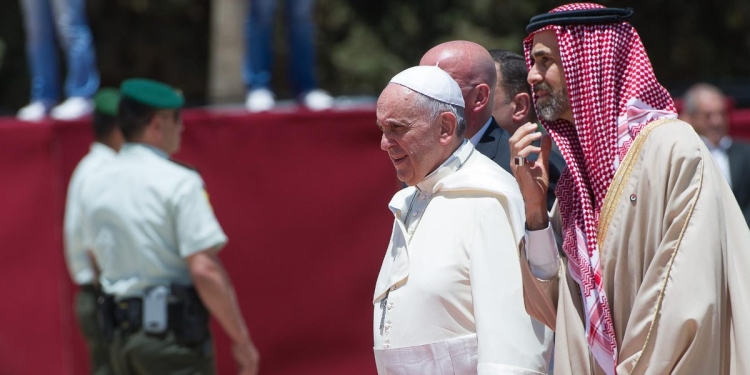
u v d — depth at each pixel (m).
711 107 23.70
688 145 9.72
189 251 17.19
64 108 24.28
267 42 24.19
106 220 17.50
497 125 13.52
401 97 11.10
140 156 17.58
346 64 50.12
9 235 22.72
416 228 11.27
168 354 17.11
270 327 22.25
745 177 23.38
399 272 11.16
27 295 22.81
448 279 10.80
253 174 22.28
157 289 17.22
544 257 10.48
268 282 22.28
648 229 9.77
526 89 14.30
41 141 22.69
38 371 22.86
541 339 10.68
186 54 52.12
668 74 53.16
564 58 10.38
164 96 17.73
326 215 22.39
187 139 22.19
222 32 36.09
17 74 49.72
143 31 50.97
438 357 10.81
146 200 17.28
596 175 10.32
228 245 22.19
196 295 17.50
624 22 10.56
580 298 10.55
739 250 9.80
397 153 11.24
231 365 22.78
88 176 18.08
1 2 49.47
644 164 9.87
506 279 10.60
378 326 11.41
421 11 51.31
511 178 11.37
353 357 22.45
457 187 11.03
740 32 53.41
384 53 50.84
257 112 22.30
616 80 10.41
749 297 9.69
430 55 13.31
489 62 13.33
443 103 11.16
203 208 17.42
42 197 22.72
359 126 22.50
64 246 22.80
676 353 9.44
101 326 17.55
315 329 22.36
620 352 9.91
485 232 10.73
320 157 22.41
